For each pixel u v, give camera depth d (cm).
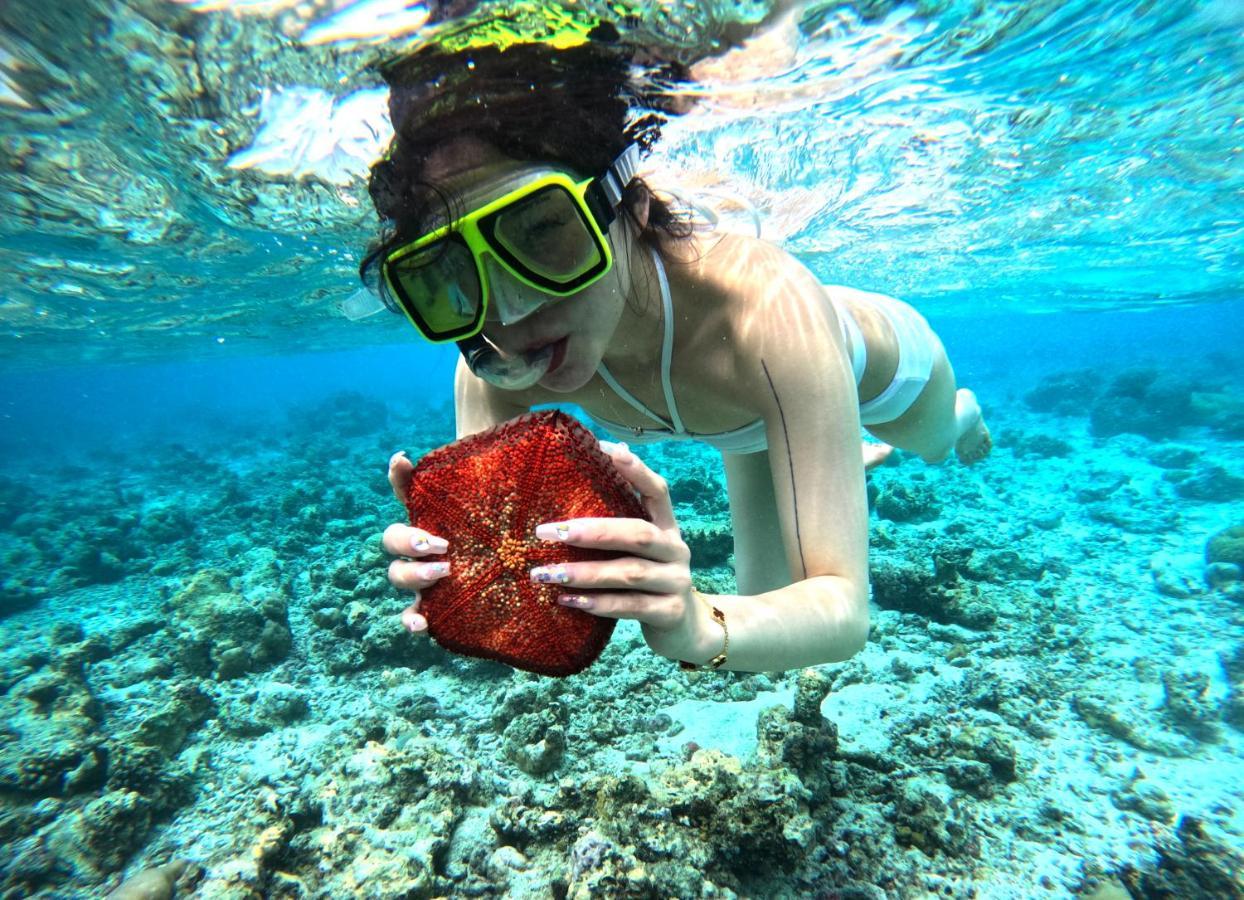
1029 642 211
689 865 111
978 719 168
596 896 105
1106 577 278
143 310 536
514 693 170
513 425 45
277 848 121
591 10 117
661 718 167
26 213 293
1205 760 159
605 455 43
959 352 3098
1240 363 1262
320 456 755
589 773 149
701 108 184
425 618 42
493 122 46
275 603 241
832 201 330
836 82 194
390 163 50
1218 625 229
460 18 97
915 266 580
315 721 191
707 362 59
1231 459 507
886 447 150
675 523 40
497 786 140
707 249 58
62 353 803
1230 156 308
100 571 390
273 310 594
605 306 52
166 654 239
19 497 693
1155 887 119
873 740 160
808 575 53
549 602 40
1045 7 169
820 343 54
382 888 113
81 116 202
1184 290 818
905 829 128
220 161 236
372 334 897
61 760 162
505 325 51
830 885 116
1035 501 421
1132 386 703
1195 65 211
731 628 43
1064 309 1095
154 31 154
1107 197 370
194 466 791
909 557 240
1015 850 129
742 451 76
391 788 131
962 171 311
